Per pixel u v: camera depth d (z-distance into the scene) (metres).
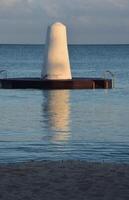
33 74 122.88
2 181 19.97
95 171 21.47
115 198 18.30
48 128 41.28
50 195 18.48
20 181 19.97
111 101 60.88
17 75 117.19
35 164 22.97
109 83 73.12
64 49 72.31
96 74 122.25
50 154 30.34
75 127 41.97
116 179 20.27
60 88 69.75
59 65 71.75
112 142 35.03
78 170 21.66
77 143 34.44
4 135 37.78
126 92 70.62
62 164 23.02
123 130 40.75
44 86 69.44
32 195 18.45
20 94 66.06
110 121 45.56
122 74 121.44
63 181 20.00
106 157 29.50
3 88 71.12
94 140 35.81
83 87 70.62
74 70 143.75
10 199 18.05
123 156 29.80
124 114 50.12
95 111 52.06
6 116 48.31
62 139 36.09
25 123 44.03
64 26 72.81
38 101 59.72
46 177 20.53
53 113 50.34
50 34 72.56
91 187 19.31
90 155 30.16
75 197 18.33
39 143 34.28
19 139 35.97
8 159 28.34
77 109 53.53
